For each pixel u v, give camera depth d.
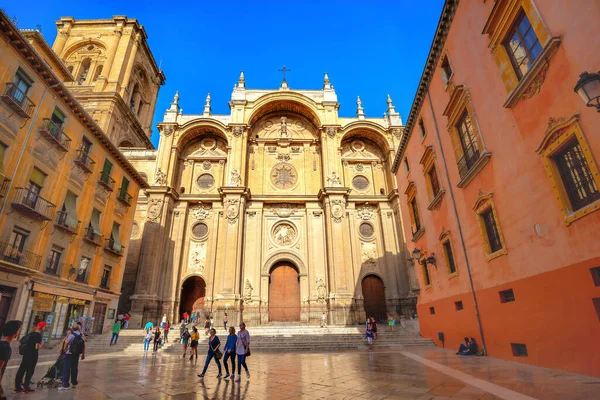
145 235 28.67
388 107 37.47
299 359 14.09
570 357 7.68
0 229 14.22
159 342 18.31
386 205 32.94
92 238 20.59
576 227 7.48
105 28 40.88
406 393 6.84
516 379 7.39
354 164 35.94
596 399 5.44
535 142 8.65
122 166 24.73
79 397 7.06
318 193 33.06
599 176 6.66
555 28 7.68
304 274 29.97
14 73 15.22
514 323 9.95
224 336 21.39
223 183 33.91
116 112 35.12
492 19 10.00
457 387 7.09
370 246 31.91
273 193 33.75
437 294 16.66
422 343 17.61
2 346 5.74
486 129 11.02
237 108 35.34
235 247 28.70
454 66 13.25
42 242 16.61
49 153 17.38
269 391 7.52
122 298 28.20
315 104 36.00
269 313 28.98
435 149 15.76
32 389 7.67
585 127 6.98
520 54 9.30
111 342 19.08
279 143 35.88
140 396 7.14
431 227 16.89
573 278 7.58
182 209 31.50
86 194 20.39
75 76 37.91
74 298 18.69
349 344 18.92
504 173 10.18
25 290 15.28
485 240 11.65
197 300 29.59
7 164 14.73
